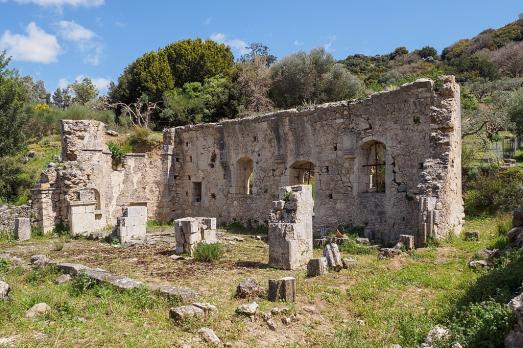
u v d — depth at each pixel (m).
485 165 28.67
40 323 7.84
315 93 43.91
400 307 9.47
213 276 12.44
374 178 24.58
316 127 22.36
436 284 10.85
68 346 6.86
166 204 29.38
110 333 7.50
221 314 8.64
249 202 25.73
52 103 81.88
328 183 21.84
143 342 7.16
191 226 16.23
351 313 9.45
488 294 8.73
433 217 16.19
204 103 43.84
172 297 9.52
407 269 12.61
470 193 25.33
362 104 20.61
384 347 7.51
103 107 49.41
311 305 9.65
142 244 19.06
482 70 69.94
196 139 29.16
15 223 22.08
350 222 20.81
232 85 43.81
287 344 7.75
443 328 7.58
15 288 10.52
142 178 29.11
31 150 35.91
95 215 25.64
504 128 37.12
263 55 52.19
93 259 15.54
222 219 27.31
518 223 13.46
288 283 9.80
